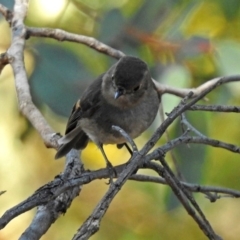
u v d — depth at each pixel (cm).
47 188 616
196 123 1000
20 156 1294
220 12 1123
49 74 995
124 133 626
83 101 935
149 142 622
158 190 1180
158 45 1030
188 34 1098
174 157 930
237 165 1196
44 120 902
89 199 1268
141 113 916
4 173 1292
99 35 1045
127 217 1262
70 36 991
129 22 1045
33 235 675
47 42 1030
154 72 1020
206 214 1267
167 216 1258
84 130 949
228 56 1002
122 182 584
